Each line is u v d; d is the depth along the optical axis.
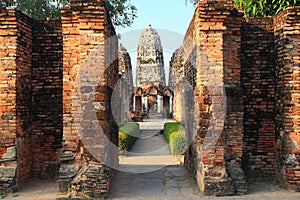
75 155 7.50
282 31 8.16
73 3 7.31
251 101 8.80
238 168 7.65
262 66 8.81
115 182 8.67
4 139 7.71
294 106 7.83
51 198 7.19
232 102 7.82
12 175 7.59
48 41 8.91
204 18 7.59
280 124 8.28
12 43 7.85
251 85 8.82
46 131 8.88
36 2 14.41
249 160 8.73
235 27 7.89
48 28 8.92
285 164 7.91
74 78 7.70
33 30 8.91
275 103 8.64
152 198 7.27
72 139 7.55
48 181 8.63
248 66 8.83
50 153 8.86
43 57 8.91
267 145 8.71
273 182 8.47
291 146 7.82
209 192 7.32
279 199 7.07
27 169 8.47
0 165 7.65
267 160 8.70
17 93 7.94
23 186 8.13
